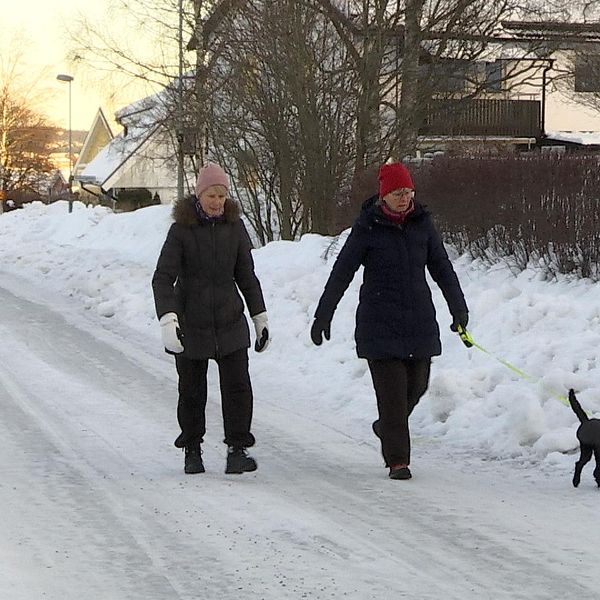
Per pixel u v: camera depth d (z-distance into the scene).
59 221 97.75
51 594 16.48
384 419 23.56
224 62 70.81
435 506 21.23
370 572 17.39
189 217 23.80
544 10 74.81
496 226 42.62
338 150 67.50
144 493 22.42
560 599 16.11
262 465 24.97
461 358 33.19
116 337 45.78
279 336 40.72
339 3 67.44
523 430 25.81
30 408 31.33
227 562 17.97
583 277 37.62
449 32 68.88
